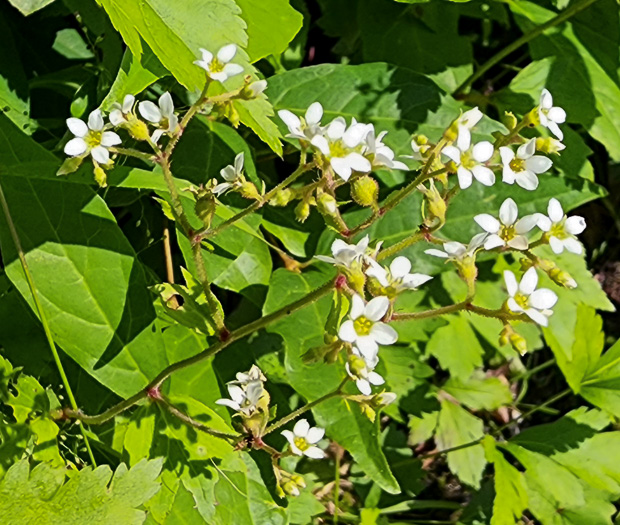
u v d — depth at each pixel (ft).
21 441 0.40
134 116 0.37
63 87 0.56
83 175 0.44
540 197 0.55
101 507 0.37
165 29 0.36
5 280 0.48
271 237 0.59
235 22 0.37
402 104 0.56
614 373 0.61
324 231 0.55
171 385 0.46
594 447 0.62
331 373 0.49
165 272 0.57
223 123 0.54
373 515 0.62
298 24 0.44
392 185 0.55
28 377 0.42
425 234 0.36
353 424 0.48
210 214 0.37
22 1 0.39
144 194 0.54
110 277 0.44
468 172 0.35
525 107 0.62
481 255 0.52
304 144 0.35
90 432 0.45
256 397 0.39
